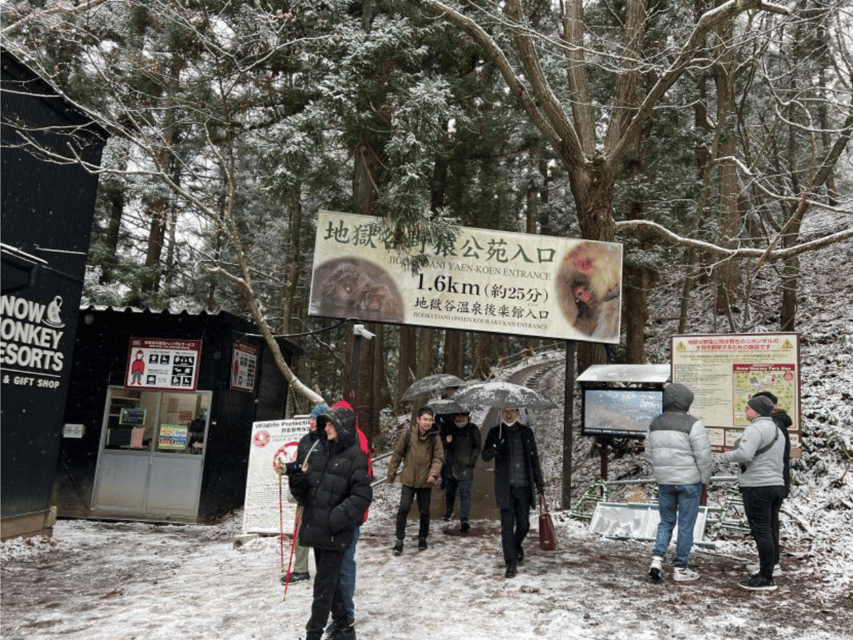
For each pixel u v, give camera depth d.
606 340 9.59
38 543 7.42
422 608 4.83
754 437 5.50
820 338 14.05
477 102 16.44
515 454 6.04
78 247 8.28
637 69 9.52
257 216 22.62
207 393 11.14
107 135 8.88
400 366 25.12
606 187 11.06
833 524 7.15
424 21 13.41
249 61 12.23
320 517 3.80
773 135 12.55
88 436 10.99
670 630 4.40
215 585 5.60
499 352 34.94
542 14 16.61
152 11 10.33
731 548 7.09
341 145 12.48
